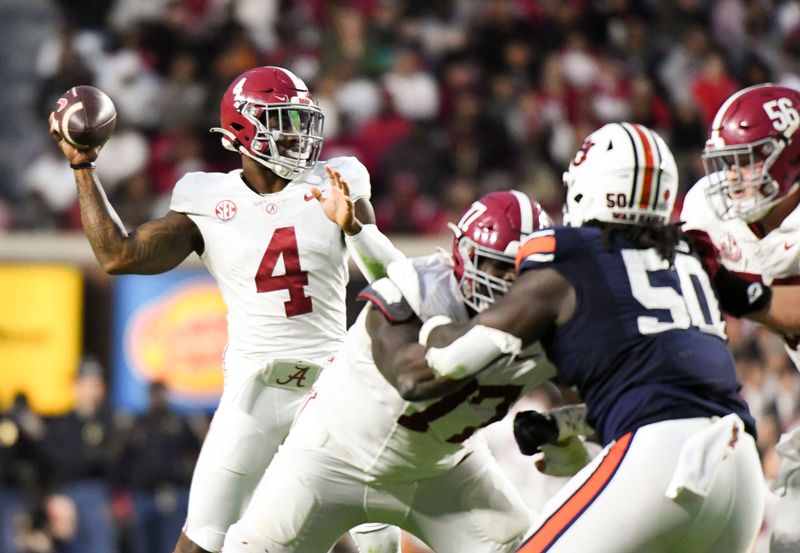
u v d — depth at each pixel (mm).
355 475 14141
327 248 16016
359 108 39812
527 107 40688
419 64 41688
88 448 30859
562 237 12578
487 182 39562
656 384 12336
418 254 35719
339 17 41781
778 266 14875
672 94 42719
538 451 14797
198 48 40375
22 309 32031
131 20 41750
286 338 15977
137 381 32281
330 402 14047
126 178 37094
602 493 12258
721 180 14781
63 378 32094
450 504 14523
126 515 31438
